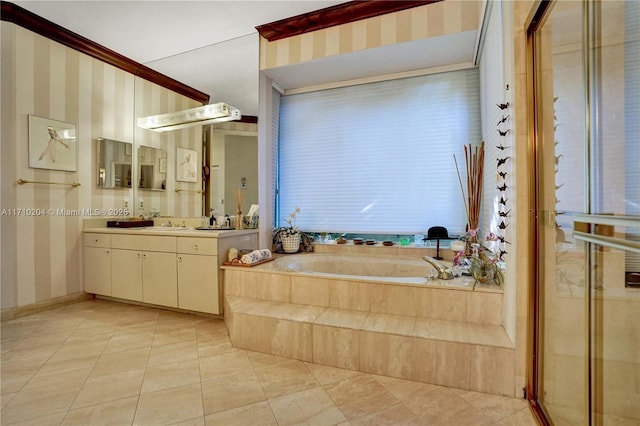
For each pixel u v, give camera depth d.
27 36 2.82
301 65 3.05
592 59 1.08
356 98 3.35
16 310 2.76
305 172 3.54
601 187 1.05
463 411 1.50
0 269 2.71
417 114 3.12
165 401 1.57
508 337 1.71
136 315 2.85
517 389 1.60
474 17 2.43
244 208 3.34
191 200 3.58
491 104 2.26
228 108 3.34
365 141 3.31
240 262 2.66
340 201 3.40
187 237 2.75
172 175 3.66
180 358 2.03
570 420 1.23
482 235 2.77
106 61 3.49
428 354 1.73
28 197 2.86
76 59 3.21
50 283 3.02
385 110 3.23
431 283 2.04
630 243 0.93
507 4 1.70
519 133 1.56
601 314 1.07
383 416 1.46
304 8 2.76
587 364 1.12
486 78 2.45
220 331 2.48
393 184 3.20
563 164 1.28
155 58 3.61
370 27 2.73
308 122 3.54
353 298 2.19
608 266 1.03
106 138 3.50
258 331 2.11
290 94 3.61
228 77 3.32
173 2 2.66
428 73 3.06
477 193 2.61
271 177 3.45
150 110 3.75
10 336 2.37
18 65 2.77
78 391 1.66
